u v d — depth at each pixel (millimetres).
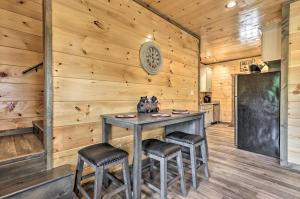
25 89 2168
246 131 3281
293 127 2475
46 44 1571
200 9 2633
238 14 2777
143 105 2326
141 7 2469
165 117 1896
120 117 1826
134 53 2381
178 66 3205
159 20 2770
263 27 3152
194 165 1950
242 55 5406
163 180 1604
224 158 2869
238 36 3725
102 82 2016
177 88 3189
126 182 1585
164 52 2883
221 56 5574
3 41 1999
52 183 1374
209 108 5922
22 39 2133
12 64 2064
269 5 2521
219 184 2018
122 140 2262
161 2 2455
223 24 3176
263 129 3053
